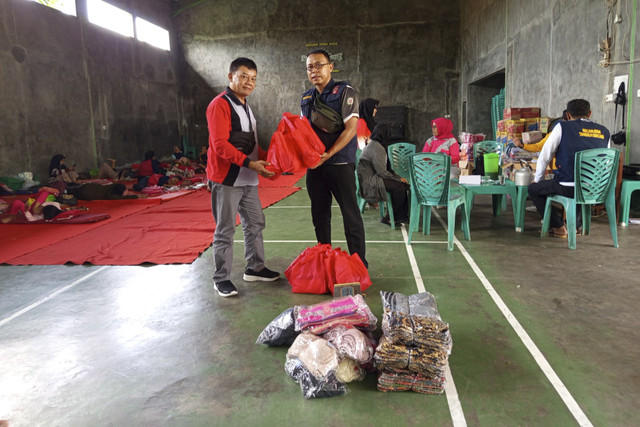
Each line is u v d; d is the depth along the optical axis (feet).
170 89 53.47
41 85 34.88
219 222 10.58
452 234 13.96
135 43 46.78
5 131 31.78
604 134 14.05
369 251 14.03
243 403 6.47
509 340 8.08
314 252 10.89
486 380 6.85
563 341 7.99
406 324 6.89
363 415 6.12
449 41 50.42
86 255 14.43
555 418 5.91
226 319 9.34
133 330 8.92
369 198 16.89
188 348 8.14
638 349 7.64
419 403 6.36
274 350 8.02
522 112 26.25
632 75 17.89
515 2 31.07
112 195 27.12
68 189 30.30
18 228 19.38
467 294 10.32
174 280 11.88
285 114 10.26
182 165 44.37
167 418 6.17
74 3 38.32
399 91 51.93
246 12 53.47
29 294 11.13
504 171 18.94
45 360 7.83
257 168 9.94
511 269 11.99
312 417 6.11
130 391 6.84
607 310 9.24
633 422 5.80
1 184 29.22
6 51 31.83
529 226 17.04
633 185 16.20
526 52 29.04
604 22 19.61
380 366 6.70
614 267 11.89
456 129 51.34
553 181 14.43
